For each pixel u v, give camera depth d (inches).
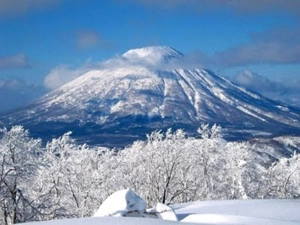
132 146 1403.8
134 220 475.2
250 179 1530.5
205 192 1385.3
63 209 1141.1
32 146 1104.2
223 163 1453.0
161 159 1359.5
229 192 1451.8
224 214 585.9
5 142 1057.5
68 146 1261.1
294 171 1626.5
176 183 1384.1
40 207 1109.7
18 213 1071.6
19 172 1062.4
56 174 1242.0
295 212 633.0
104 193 1253.7
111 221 467.2
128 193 633.0
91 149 1317.7
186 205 768.3
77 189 1263.5
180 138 1382.9
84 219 484.1
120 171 1327.5
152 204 1371.8
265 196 1593.3
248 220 545.3
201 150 1374.3
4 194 1047.6
